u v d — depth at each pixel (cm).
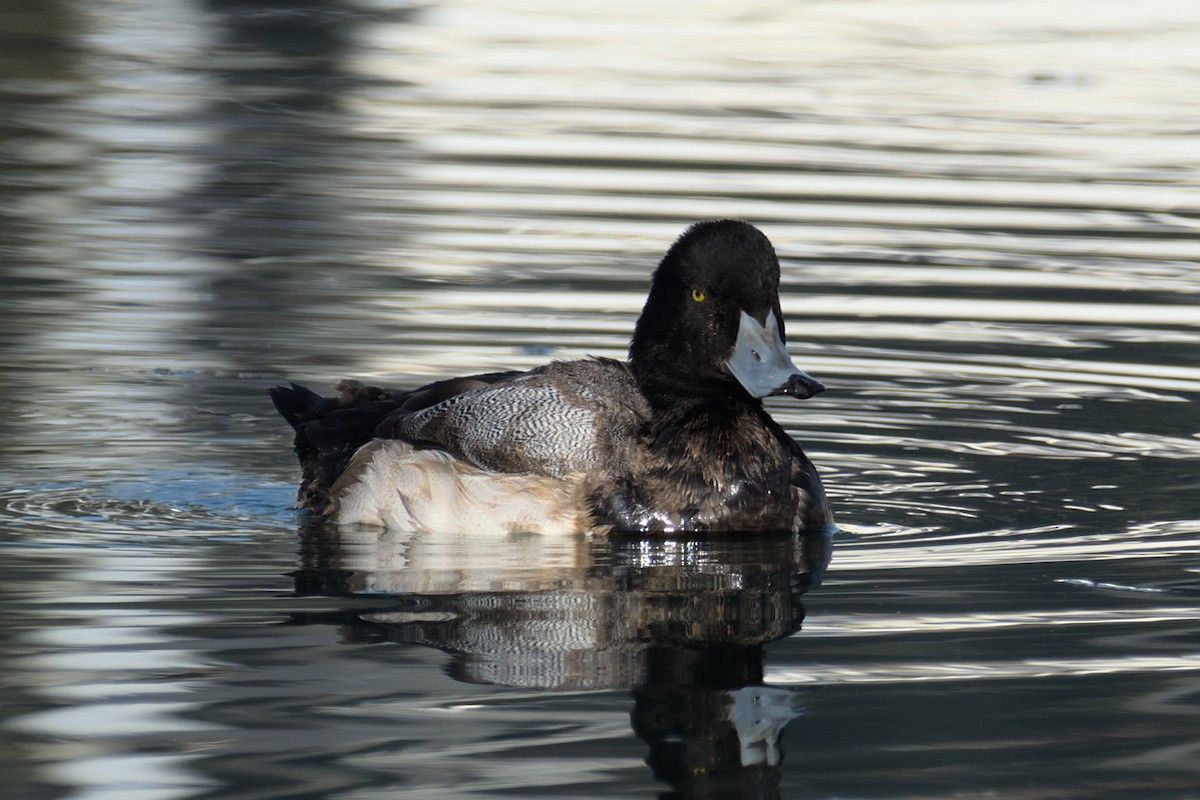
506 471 1088
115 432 1301
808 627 873
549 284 1717
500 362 1459
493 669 802
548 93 2697
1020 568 989
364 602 912
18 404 1355
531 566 995
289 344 1519
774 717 741
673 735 714
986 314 1647
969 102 2658
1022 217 1998
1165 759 692
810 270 1775
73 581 946
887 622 882
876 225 1952
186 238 1891
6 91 2619
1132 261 1834
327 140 2381
